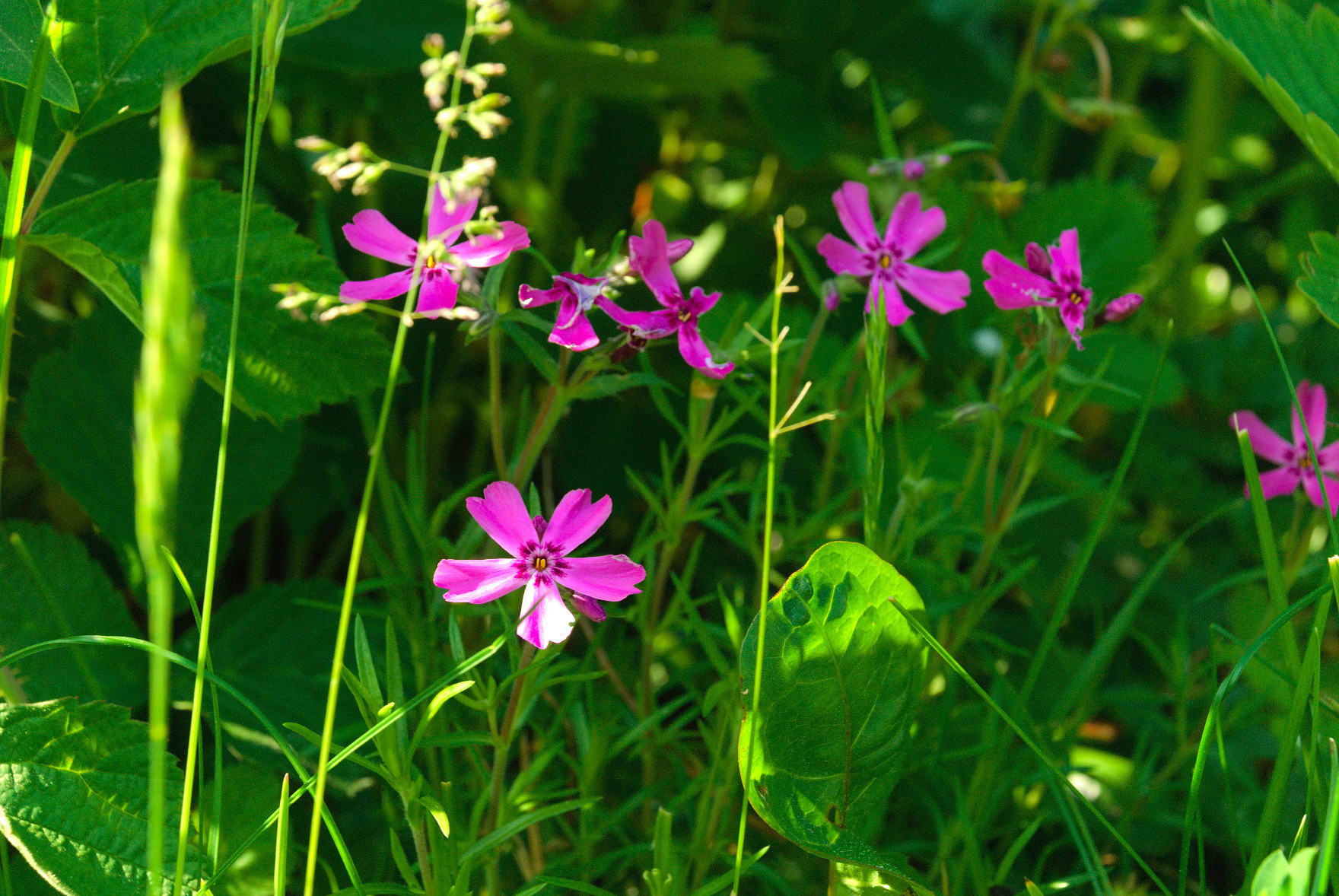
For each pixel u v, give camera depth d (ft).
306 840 1.95
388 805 1.90
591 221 2.71
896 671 1.88
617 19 2.93
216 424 2.09
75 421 2.06
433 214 1.84
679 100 2.87
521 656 1.87
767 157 2.86
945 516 1.96
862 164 2.46
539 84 2.34
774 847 1.99
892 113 3.08
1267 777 2.12
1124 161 3.70
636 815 2.04
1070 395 2.02
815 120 2.66
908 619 1.86
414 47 2.20
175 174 1.55
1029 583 2.19
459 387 2.33
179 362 1.59
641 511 2.27
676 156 2.91
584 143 2.73
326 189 2.26
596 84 2.38
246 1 1.91
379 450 1.77
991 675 2.07
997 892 1.91
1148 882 2.05
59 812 1.85
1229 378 2.80
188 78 1.91
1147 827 2.07
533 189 2.43
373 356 1.93
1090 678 1.97
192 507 2.08
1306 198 3.28
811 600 1.86
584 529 1.83
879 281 1.94
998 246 2.24
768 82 2.66
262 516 2.21
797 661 1.86
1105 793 2.06
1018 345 2.06
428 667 1.91
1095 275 2.44
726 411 1.94
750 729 1.85
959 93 2.93
